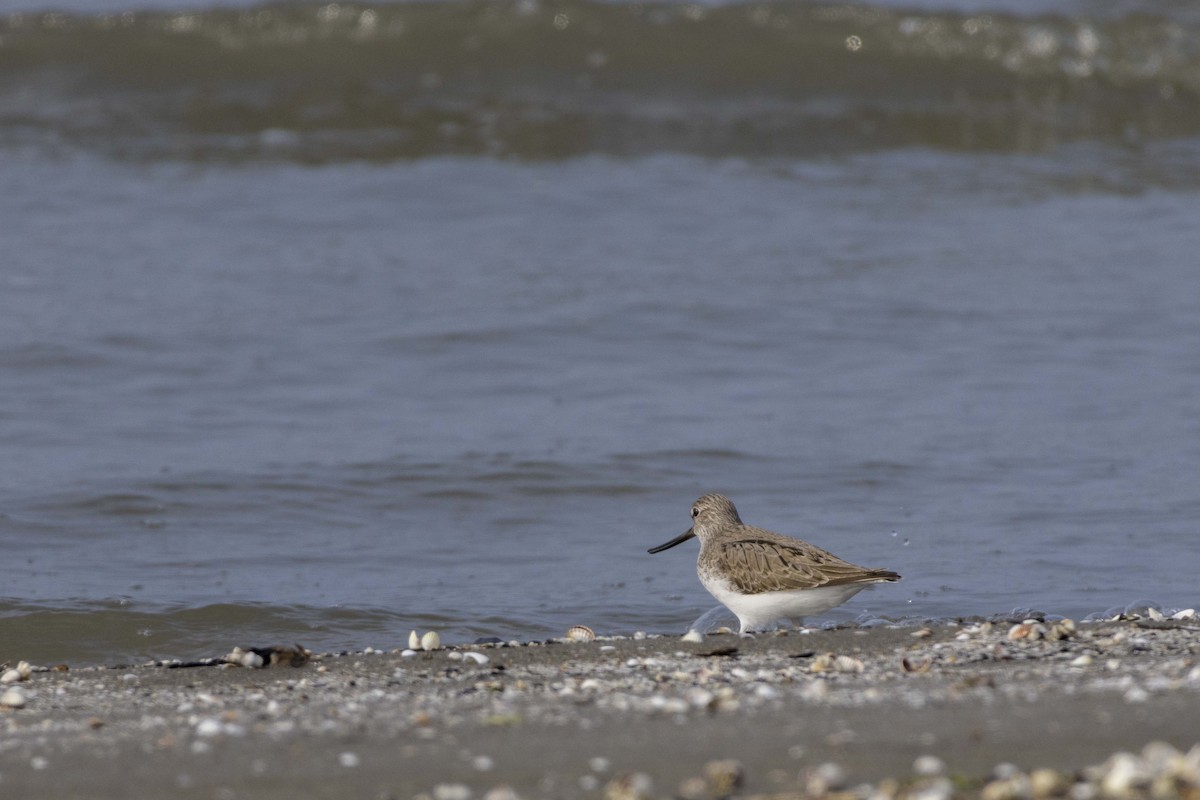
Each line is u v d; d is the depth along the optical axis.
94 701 8.02
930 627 9.62
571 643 9.42
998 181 26.39
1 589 11.30
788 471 14.76
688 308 20.16
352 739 6.77
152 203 24.33
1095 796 5.43
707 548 10.72
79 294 20.23
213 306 20.02
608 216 24.19
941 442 15.53
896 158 27.75
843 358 18.47
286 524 13.30
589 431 16.02
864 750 6.32
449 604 11.23
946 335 19.22
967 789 5.75
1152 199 25.38
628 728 6.86
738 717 7.03
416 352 18.61
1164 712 6.80
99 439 15.51
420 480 14.48
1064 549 12.34
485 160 27.05
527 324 19.58
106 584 11.52
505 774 6.15
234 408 16.67
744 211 24.50
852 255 22.41
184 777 6.23
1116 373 17.80
